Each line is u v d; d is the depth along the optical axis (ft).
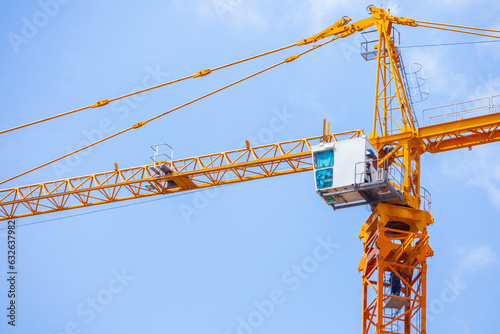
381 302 301.43
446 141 323.16
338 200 314.35
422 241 309.01
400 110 323.16
